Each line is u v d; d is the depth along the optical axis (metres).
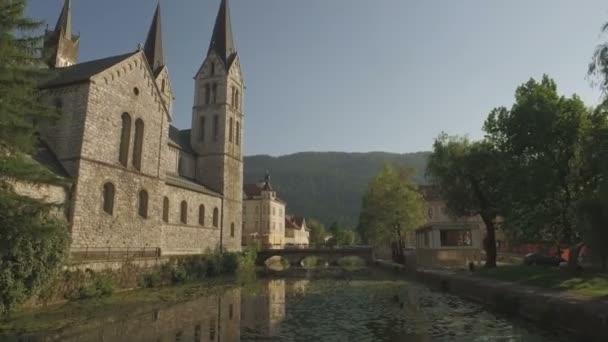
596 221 24.16
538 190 33.09
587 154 23.67
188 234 53.47
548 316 21.14
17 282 20.42
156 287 37.66
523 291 26.16
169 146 60.66
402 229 68.44
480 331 20.62
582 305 19.45
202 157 68.06
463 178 45.50
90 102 35.84
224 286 40.97
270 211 121.31
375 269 72.69
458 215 48.06
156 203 43.47
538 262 47.78
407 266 59.03
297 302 30.89
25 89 18.84
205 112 69.75
